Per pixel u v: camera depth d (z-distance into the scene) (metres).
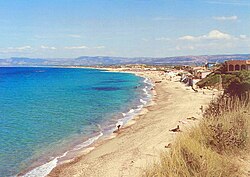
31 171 22.03
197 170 10.15
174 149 10.91
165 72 184.12
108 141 30.22
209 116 16.78
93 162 23.36
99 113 48.09
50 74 189.00
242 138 13.23
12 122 40.69
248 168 11.46
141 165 20.48
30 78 147.38
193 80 94.88
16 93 80.88
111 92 82.75
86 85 106.06
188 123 33.03
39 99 67.50
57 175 21.17
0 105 58.12
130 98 69.06
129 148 26.22
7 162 23.98
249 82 25.56
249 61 85.56
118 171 20.39
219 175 10.11
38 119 42.94
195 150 10.88
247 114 15.15
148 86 102.69
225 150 12.73
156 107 53.94
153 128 34.03
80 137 32.31
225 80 79.56
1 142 29.98
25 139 31.36
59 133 34.16
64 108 53.53
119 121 41.25
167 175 9.98
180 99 63.84
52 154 26.17
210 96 65.75
